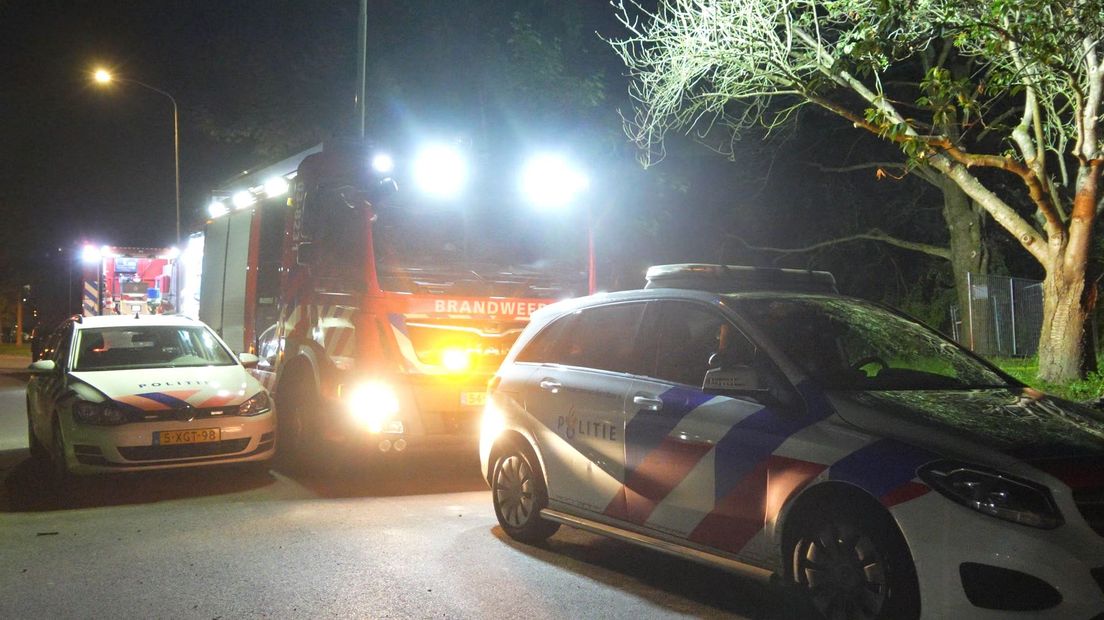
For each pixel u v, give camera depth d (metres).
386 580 6.09
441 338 9.28
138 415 8.97
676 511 5.58
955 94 10.66
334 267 9.68
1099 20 10.74
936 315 24.08
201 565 6.48
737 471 5.24
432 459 10.93
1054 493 4.28
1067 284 12.33
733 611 5.48
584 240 10.12
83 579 6.17
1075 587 4.14
